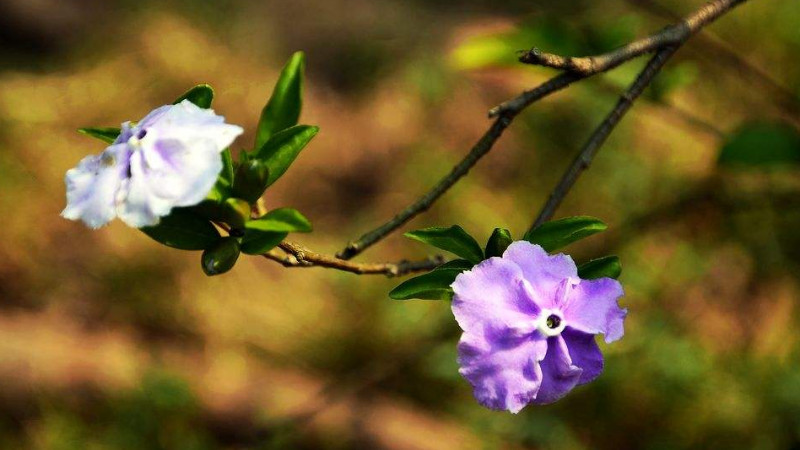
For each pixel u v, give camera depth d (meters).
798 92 1.54
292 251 0.74
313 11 2.16
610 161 1.67
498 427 1.38
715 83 1.65
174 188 0.69
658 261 1.51
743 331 1.44
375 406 1.42
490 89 1.92
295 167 1.83
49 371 1.45
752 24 1.77
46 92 1.95
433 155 1.80
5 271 1.65
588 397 1.40
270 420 1.40
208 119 0.70
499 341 0.70
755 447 1.32
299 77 0.76
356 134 1.88
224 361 1.53
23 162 1.79
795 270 1.45
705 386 1.38
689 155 1.63
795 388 1.34
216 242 0.72
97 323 1.59
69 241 1.70
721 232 1.49
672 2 1.78
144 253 1.67
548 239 0.72
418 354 1.12
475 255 0.72
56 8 2.11
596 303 0.70
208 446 1.40
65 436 1.40
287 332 1.58
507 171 1.76
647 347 1.39
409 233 0.72
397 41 2.06
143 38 2.06
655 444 1.36
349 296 1.60
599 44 0.87
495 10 2.13
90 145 1.87
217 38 2.09
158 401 1.42
